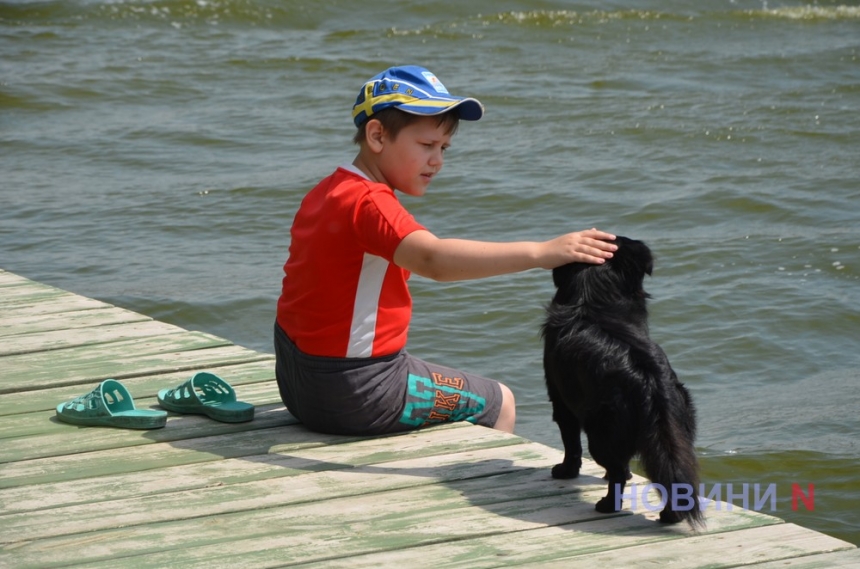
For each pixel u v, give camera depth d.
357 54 34.09
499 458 6.84
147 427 7.38
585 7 40.62
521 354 13.22
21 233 18.20
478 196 19.97
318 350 6.95
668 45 36.00
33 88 29.25
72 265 16.62
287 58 33.44
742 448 10.58
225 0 39.59
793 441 10.70
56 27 36.78
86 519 6.00
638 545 5.62
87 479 6.57
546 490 6.36
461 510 6.09
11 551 5.61
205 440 7.21
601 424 5.65
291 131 25.53
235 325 14.35
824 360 13.06
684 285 15.52
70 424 7.52
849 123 25.66
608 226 18.41
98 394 7.47
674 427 5.57
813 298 14.91
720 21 39.84
